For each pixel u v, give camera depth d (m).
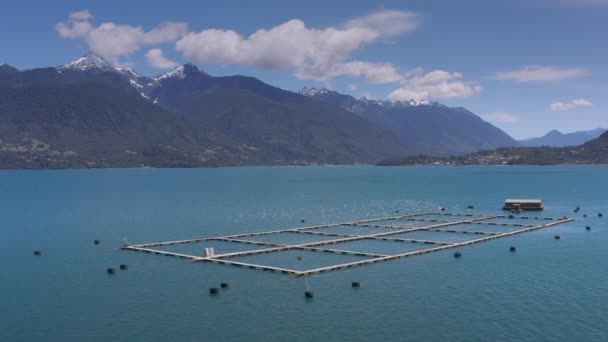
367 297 76.69
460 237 125.69
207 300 76.44
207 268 94.25
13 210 193.25
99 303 76.00
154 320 69.25
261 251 107.88
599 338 62.19
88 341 63.47
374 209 191.00
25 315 71.69
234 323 67.88
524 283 83.19
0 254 109.44
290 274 88.75
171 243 120.50
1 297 79.12
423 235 129.50
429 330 64.94
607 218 157.75
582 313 69.62
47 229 144.62
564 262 97.12
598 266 93.94
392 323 67.12
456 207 194.88
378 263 96.50
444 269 91.88
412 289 80.25
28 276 90.75
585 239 121.25
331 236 128.38
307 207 199.75
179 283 85.00
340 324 67.06
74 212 185.62
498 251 107.44
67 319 70.12
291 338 63.31
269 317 69.62
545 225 142.38
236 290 80.69
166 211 187.50
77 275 91.12
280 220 162.00
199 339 63.47
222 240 124.69
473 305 73.00
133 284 85.00
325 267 92.75
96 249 114.19
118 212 185.00
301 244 116.62
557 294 77.38
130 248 113.81
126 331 66.06
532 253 105.25
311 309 72.25
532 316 68.94
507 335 63.28
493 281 84.38
